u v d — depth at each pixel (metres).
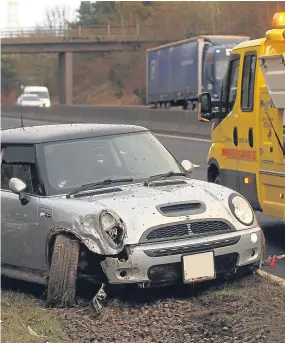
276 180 9.50
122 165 8.23
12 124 45.81
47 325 6.82
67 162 8.12
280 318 6.45
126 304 7.26
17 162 8.34
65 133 8.48
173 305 7.11
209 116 11.56
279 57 8.83
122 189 7.76
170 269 6.98
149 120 33.91
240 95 10.51
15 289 8.81
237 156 10.66
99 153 8.28
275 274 8.45
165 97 53.03
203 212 7.21
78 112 42.44
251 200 10.27
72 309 7.27
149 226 6.96
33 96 53.19
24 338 6.49
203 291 7.48
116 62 98.81
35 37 92.38
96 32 96.62
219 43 43.69
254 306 6.85
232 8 85.38
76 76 103.75
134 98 94.44
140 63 96.50
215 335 6.20
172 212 7.13
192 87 47.06
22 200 7.96
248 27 82.19
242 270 7.51
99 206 7.15
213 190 7.71
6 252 8.31
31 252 7.89
